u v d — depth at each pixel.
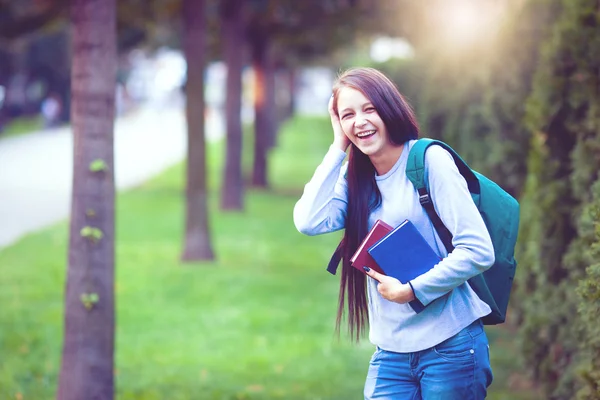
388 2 19.31
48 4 17.52
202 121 14.15
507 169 8.22
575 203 5.84
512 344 8.60
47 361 8.01
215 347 8.77
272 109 42.06
